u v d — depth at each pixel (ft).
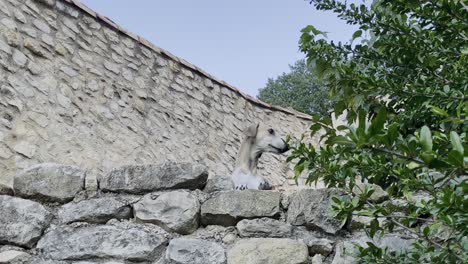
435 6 8.39
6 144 19.22
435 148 6.47
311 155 8.35
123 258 9.83
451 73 9.49
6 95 19.89
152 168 10.61
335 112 10.54
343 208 8.09
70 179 10.59
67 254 9.86
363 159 7.78
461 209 6.23
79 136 21.93
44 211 10.25
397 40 10.03
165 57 27.63
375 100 10.64
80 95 22.77
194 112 27.94
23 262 9.78
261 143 13.74
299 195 10.30
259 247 9.89
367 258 8.18
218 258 9.84
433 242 7.77
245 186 12.85
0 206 10.17
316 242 9.95
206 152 27.58
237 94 31.17
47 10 22.82
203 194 10.58
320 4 10.83
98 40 24.62
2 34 20.57
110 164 22.58
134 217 10.34
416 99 9.12
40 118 20.75
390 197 9.01
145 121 25.18
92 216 10.23
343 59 10.59
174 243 9.93
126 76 25.22
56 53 22.53
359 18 10.61
